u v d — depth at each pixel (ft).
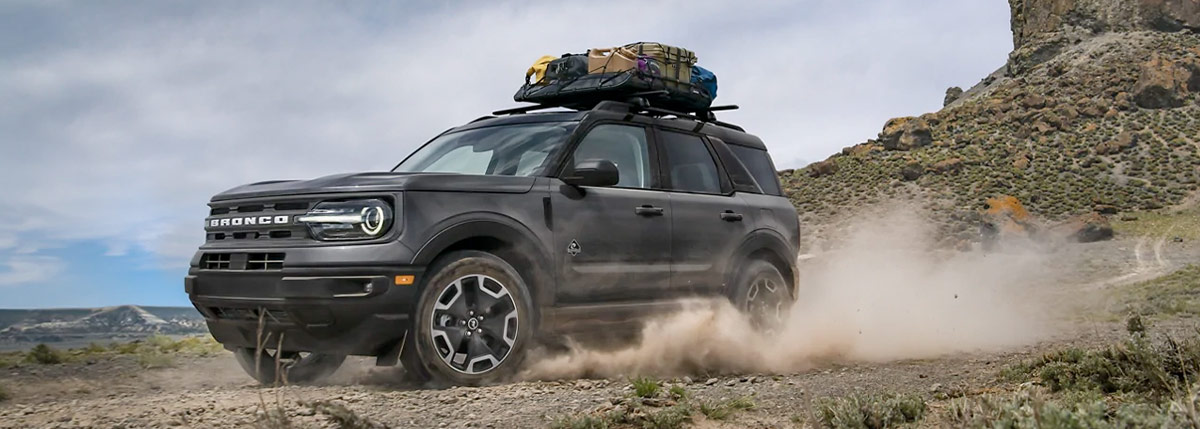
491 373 19.04
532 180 20.54
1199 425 10.41
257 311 18.44
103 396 19.07
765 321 25.66
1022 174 373.61
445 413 15.21
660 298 22.59
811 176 428.97
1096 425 10.71
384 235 18.07
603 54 24.22
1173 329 36.19
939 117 444.14
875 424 13.58
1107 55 475.31
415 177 18.80
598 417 14.08
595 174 20.49
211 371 24.14
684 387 18.38
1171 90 412.16
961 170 383.04
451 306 18.62
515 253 19.94
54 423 14.96
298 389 18.58
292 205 18.83
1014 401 12.11
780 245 26.37
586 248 20.94
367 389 18.40
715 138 25.90
